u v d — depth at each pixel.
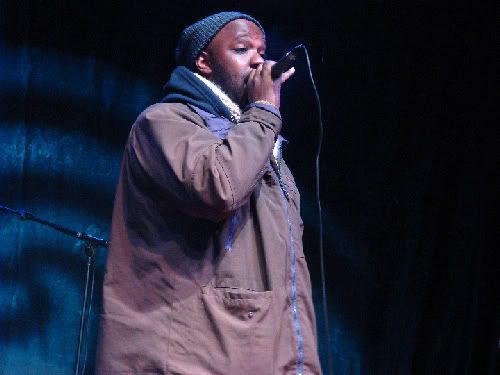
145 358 2.79
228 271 2.91
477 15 9.26
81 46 8.17
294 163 8.79
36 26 8.01
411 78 9.22
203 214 2.84
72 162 7.98
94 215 7.96
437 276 8.96
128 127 8.25
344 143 8.95
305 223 8.71
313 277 8.63
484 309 9.02
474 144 9.10
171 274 2.90
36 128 7.89
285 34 8.93
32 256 7.66
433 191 9.07
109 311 2.94
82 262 7.82
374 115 9.07
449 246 8.95
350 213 8.85
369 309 8.77
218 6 8.73
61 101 8.02
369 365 8.66
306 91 8.94
